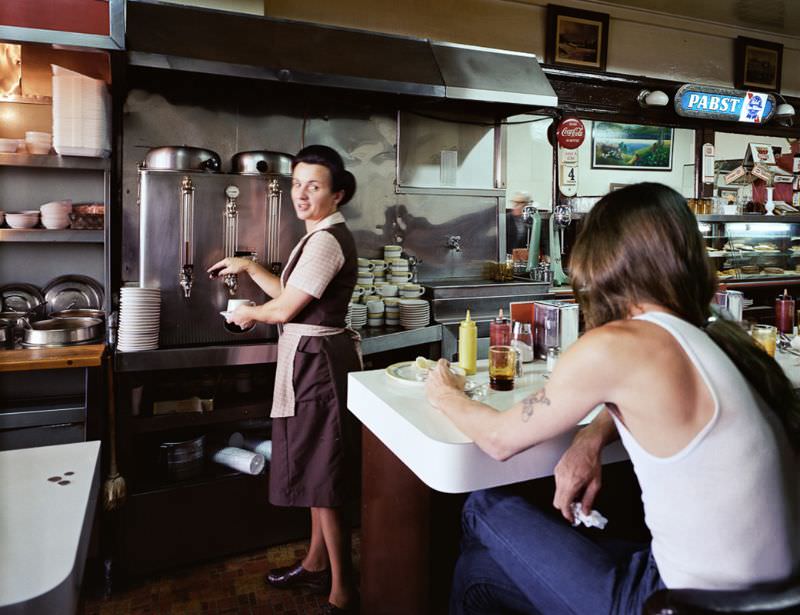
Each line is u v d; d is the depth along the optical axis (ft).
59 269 10.70
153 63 9.13
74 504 3.64
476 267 14.70
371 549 6.35
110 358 8.32
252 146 11.96
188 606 7.80
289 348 7.29
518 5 15.93
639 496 6.32
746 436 3.31
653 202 3.76
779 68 19.71
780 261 19.42
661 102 16.98
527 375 6.33
